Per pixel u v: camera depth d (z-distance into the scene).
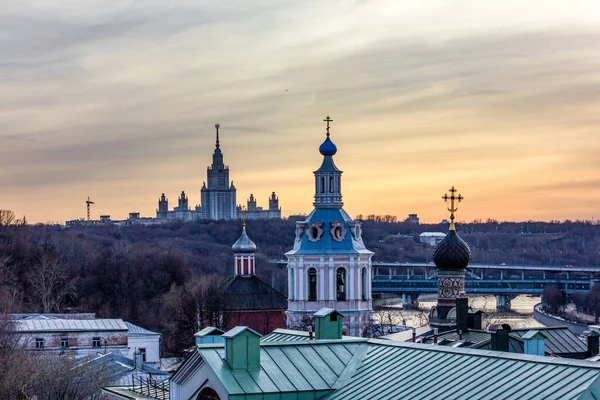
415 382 69.38
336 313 84.81
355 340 76.94
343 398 71.12
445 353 71.50
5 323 166.00
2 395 128.12
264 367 73.06
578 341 116.06
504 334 93.81
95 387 131.62
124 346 189.12
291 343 75.50
